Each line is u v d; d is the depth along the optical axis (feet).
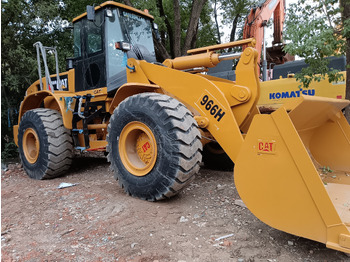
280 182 7.20
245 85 10.22
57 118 15.70
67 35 30.32
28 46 28.86
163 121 9.79
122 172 11.18
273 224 7.35
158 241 7.91
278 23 25.55
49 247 8.03
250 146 7.69
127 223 8.95
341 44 12.96
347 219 7.14
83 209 10.39
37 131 15.44
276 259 7.03
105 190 12.23
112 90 14.10
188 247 7.59
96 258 7.36
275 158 7.25
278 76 22.08
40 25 27.32
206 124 10.23
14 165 21.12
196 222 8.95
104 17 14.20
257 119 7.55
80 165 18.76
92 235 8.52
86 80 15.53
